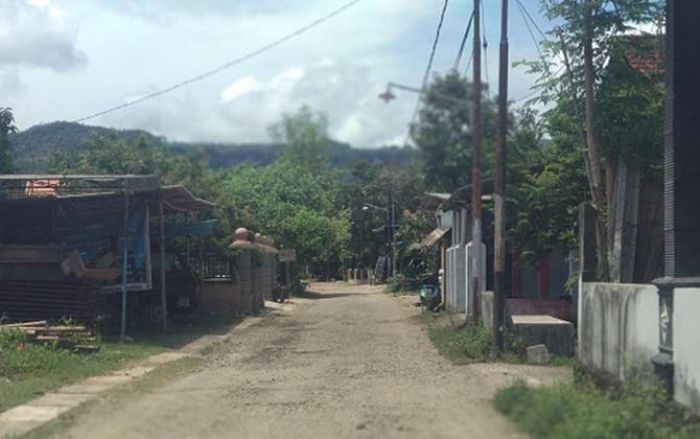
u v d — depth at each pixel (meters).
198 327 22.80
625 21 14.22
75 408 10.18
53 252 18.45
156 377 13.13
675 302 9.12
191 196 20.45
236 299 27.12
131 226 19.86
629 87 14.34
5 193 20.14
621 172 14.52
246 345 18.69
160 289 22.70
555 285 20.55
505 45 13.39
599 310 11.83
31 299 18.48
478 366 13.70
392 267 42.81
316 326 23.58
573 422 7.62
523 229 17.77
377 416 9.38
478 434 8.12
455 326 19.50
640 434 7.56
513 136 14.98
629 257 14.24
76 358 14.81
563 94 15.05
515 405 8.92
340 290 48.38
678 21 10.32
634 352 10.32
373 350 17.08
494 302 14.66
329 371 13.81
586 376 11.32
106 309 21.52
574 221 17.50
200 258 27.38
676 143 10.25
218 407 10.16
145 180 18.73
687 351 8.80
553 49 14.79
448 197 18.92
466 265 20.78
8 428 9.20
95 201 19.36
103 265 19.05
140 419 9.33
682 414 8.57
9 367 13.36
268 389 11.73
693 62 10.29
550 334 14.68
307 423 9.12
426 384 11.86
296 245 40.09
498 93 11.84
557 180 17.31
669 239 10.29
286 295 37.03
